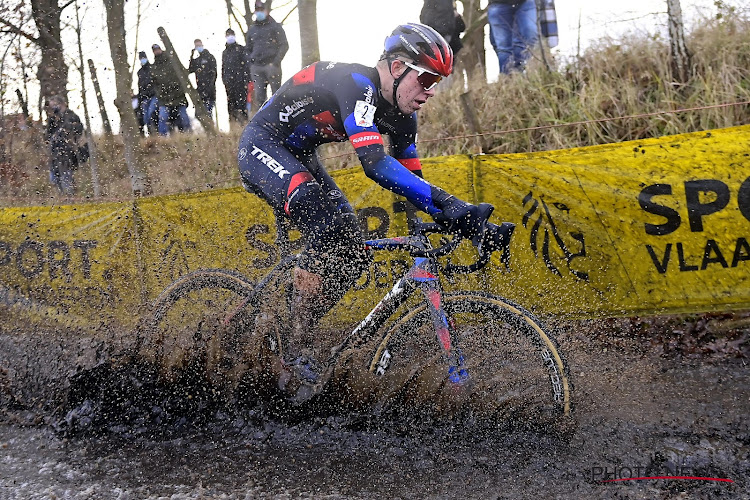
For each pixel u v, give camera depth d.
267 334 2.62
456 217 2.07
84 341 3.24
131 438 2.51
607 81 5.38
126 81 5.78
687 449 2.23
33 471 2.26
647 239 3.18
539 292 3.37
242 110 7.09
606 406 2.62
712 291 3.09
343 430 2.50
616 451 2.26
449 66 2.26
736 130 2.99
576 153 3.28
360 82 2.26
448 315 2.48
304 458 2.32
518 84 5.70
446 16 6.05
